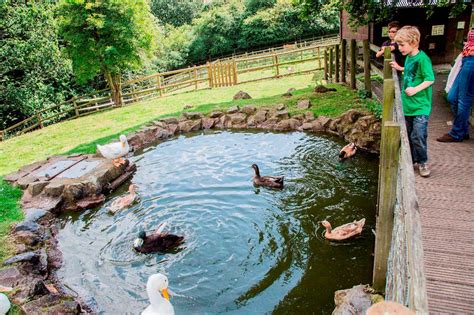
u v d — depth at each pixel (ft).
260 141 31.65
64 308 13.41
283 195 22.02
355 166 24.70
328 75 50.62
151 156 31.24
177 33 141.79
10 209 22.27
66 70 66.59
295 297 14.28
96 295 15.31
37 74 63.21
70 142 35.96
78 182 23.91
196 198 22.79
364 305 11.69
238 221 19.84
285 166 26.07
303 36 133.18
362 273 15.17
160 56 125.90
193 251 17.62
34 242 18.90
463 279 9.08
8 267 15.78
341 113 32.50
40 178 25.57
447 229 11.10
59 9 52.60
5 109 61.46
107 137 35.50
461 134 16.94
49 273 16.99
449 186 13.52
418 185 13.83
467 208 12.07
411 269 5.40
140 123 39.27
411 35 13.33
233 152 29.94
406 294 6.42
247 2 140.87
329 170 24.58
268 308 13.89
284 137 31.81
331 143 29.09
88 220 21.71
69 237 20.15
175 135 36.29
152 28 59.72
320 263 16.05
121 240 19.17
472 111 19.22
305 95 39.93
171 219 20.65
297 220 19.40
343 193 21.52
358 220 18.78
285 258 16.58
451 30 34.37
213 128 36.94
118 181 26.04
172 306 13.23
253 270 16.06
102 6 51.42
